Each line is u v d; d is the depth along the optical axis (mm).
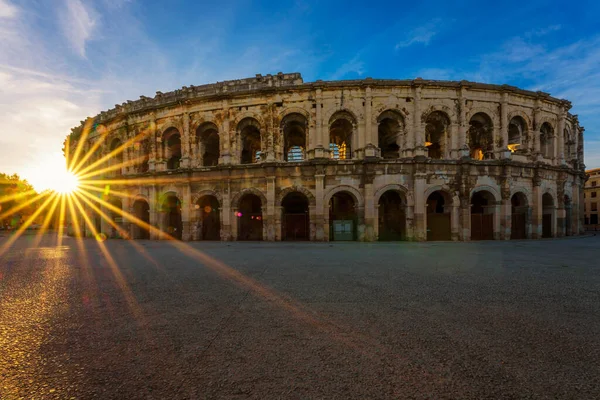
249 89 35344
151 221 36812
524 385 4594
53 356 5645
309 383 4668
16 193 80750
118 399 4273
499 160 33188
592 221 79375
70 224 49125
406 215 32281
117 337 6504
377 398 4266
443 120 34031
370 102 32938
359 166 32500
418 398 4266
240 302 9039
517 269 14508
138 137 39125
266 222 33062
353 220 33562
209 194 34781
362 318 7598
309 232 33438
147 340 6340
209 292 10273
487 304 8750
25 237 46281
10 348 6004
